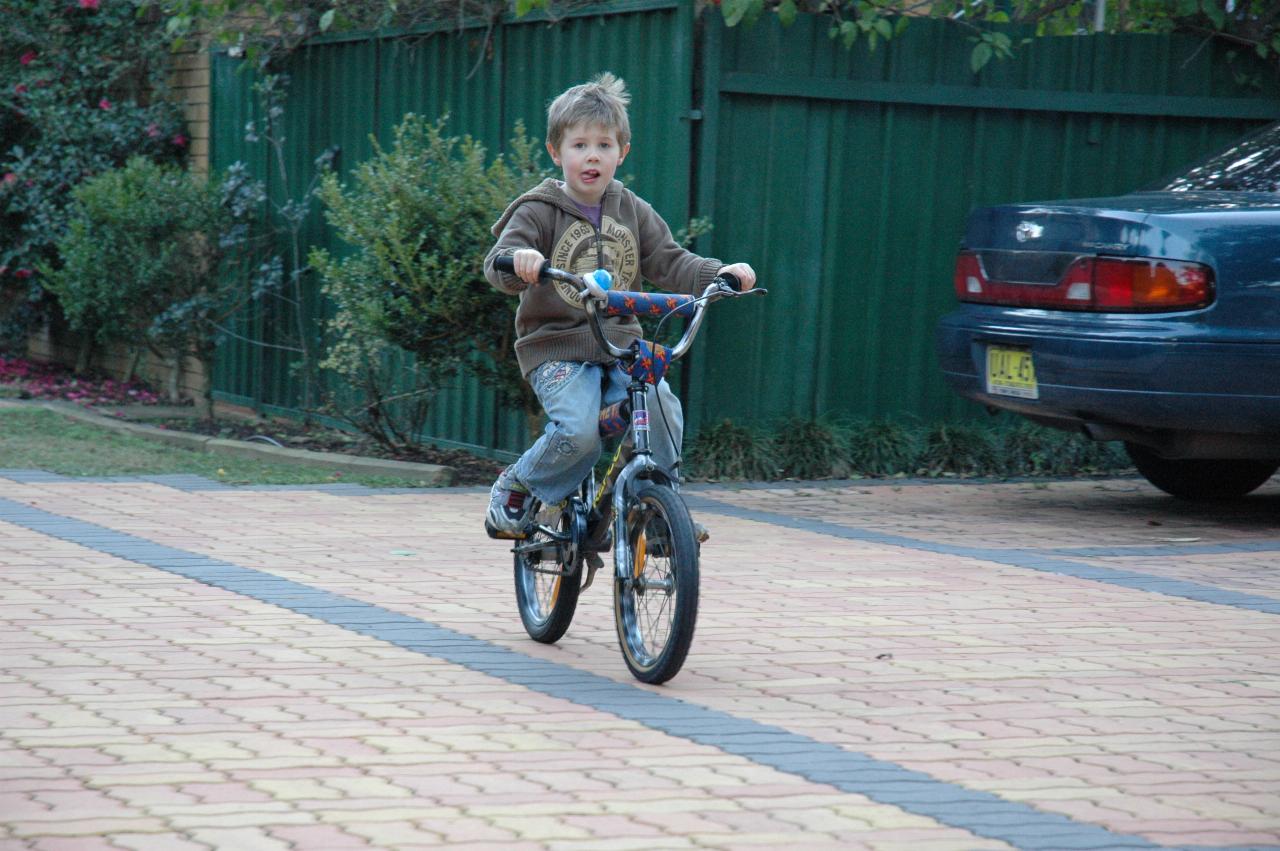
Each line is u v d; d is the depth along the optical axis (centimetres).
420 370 1534
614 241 784
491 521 819
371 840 507
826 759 615
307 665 748
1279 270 1116
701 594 953
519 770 589
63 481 1354
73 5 2170
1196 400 1112
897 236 1508
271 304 1914
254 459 1540
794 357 1487
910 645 826
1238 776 606
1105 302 1139
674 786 574
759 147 1448
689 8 1398
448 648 796
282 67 1919
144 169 1855
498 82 1591
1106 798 573
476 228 1346
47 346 2436
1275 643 850
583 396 757
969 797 570
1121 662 798
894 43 1481
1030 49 1526
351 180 1795
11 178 2128
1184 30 1594
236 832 512
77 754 594
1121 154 1578
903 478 1488
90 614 846
